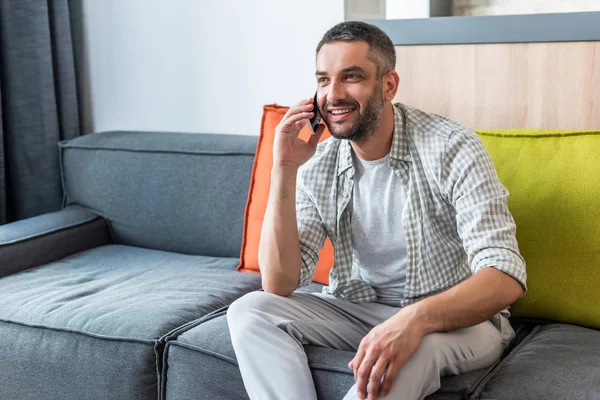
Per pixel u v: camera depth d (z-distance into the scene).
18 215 2.99
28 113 2.91
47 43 2.88
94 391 1.87
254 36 2.66
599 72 2.05
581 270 1.79
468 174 1.65
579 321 1.80
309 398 1.54
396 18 2.46
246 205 2.32
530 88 2.16
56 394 1.92
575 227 1.81
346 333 1.76
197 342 1.74
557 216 1.83
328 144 1.86
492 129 2.17
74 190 2.78
